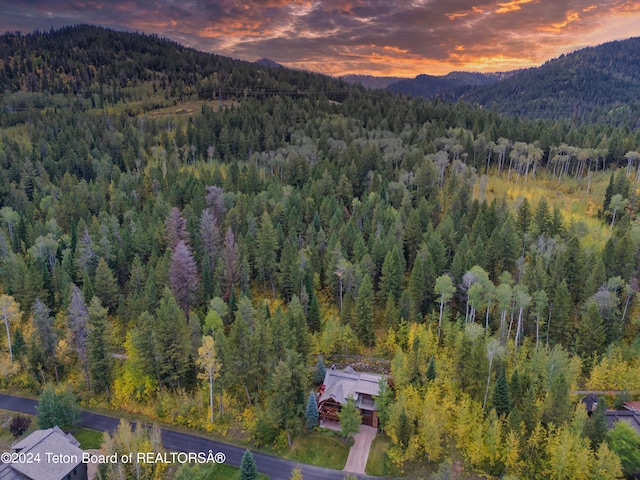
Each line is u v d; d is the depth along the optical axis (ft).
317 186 493.77
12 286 331.16
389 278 331.36
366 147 581.94
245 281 342.44
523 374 244.22
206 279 332.39
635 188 481.46
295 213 424.46
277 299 355.56
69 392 245.04
